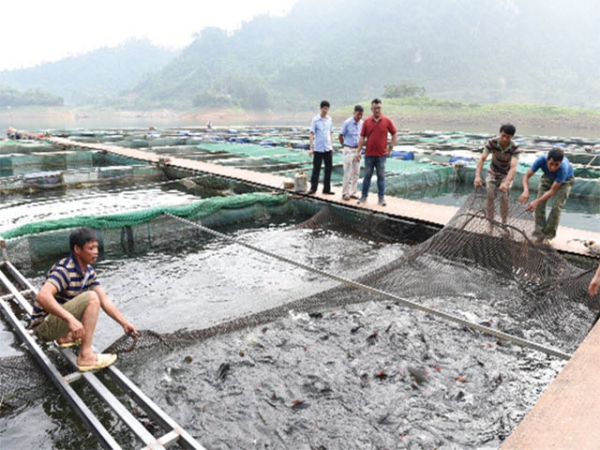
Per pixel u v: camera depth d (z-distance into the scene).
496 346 4.85
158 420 3.53
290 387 4.12
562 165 6.52
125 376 4.13
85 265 4.06
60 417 3.74
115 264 7.40
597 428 2.74
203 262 7.50
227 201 9.45
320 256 7.79
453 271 6.25
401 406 3.89
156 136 24.67
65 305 3.92
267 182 11.38
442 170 14.64
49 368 4.07
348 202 9.61
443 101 83.69
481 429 3.65
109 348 4.36
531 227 6.56
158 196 12.66
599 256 6.58
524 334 5.09
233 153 17.66
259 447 3.43
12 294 5.49
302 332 5.07
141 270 7.13
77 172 13.52
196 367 4.41
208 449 3.41
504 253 6.38
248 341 4.85
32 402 3.90
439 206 9.40
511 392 4.12
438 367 4.46
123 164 17.12
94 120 161.38
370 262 7.47
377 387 4.14
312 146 10.09
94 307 3.97
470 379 4.29
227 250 8.09
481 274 6.25
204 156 17.64
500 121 76.31
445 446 3.46
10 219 10.12
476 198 6.82
